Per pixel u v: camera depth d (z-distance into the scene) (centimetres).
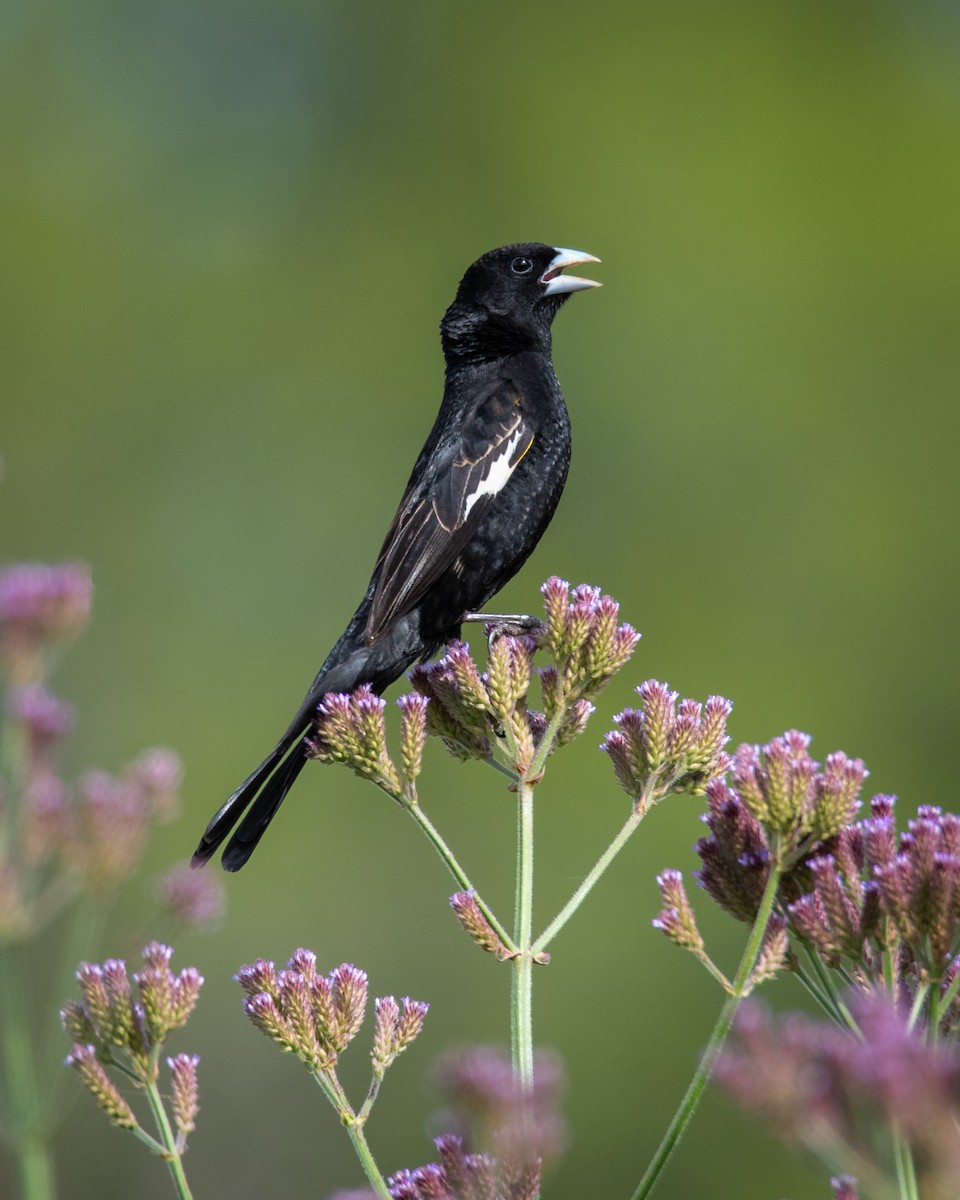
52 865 666
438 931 1686
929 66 2439
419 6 2502
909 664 1958
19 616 587
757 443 2048
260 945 1739
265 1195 1623
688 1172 1397
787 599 1984
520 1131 293
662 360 2117
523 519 631
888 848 368
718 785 390
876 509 2036
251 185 2539
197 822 1888
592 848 1627
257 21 2589
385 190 2458
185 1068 391
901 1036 268
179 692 2097
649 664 1920
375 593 597
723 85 2333
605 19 2411
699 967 1513
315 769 1784
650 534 2014
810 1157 273
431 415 2289
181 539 2261
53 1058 548
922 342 2166
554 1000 1555
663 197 2252
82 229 2500
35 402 2394
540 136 2370
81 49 2633
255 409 2347
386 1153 1568
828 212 2252
